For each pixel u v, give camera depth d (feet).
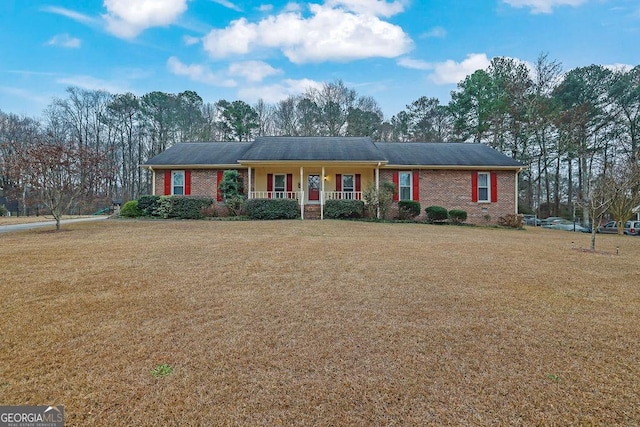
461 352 9.29
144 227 37.93
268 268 18.52
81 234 31.86
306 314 11.96
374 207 52.75
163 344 9.57
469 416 6.70
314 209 55.47
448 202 56.65
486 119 94.89
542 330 10.83
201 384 7.68
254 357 8.91
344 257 21.65
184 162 55.67
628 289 15.64
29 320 11.10
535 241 33.19
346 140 62.95
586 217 74.43
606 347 9.70
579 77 90.27
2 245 25.23
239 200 52.21
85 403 6.97
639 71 84.53
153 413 6.71
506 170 56.95
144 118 121.08
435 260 21.24
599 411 6.89
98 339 9.82
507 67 92.94
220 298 13.52
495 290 15.11
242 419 6.57
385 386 7.66
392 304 13.06
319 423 6.48
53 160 34.09
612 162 68.08
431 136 125.80
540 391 7.54
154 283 15.40
